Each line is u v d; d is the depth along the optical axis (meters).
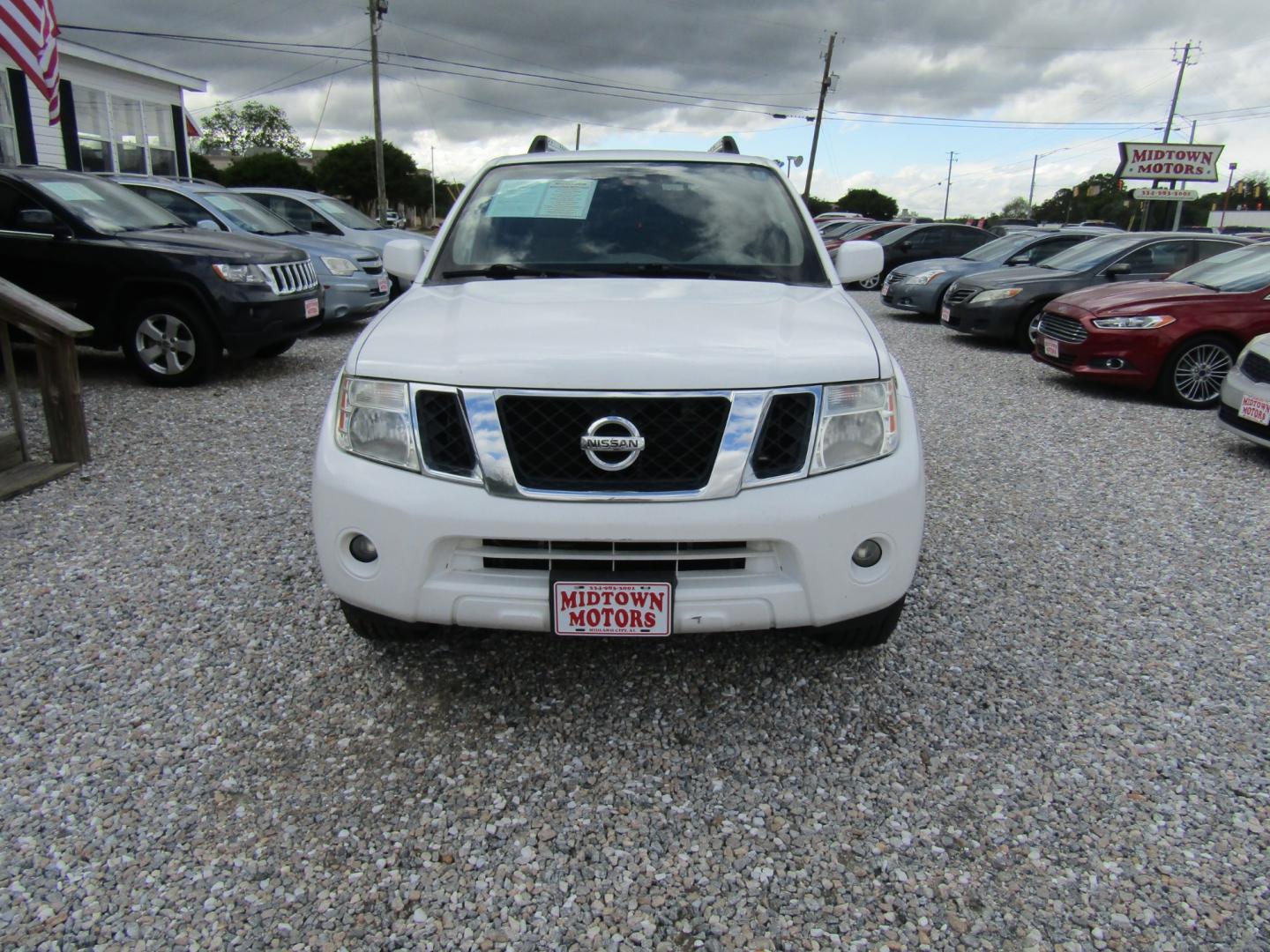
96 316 7.10
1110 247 10.70
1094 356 7.84
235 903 1.96
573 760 2.50
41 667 2.91
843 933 1.92
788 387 2.37
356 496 2.43
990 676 2.98
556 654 3.06
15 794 2.29
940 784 2.42
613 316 2.67
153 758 2.46
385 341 2.61
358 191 70.62
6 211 7.10
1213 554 4.13
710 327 2.60
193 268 6.96
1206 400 7.63
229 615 3.30
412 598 2.40
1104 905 1.99
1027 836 2.22
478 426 2.33
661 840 2.20
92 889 1.99
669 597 2.32
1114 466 5.65
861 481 2.43
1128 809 2.32
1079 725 2.71
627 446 2.28
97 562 3.76
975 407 7.44
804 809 2.31
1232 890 2.04
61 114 14.85
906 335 12.20
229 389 7.25
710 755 2.53
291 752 2.51
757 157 4.02
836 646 2.98
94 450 5.41
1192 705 2.83
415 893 2.01
